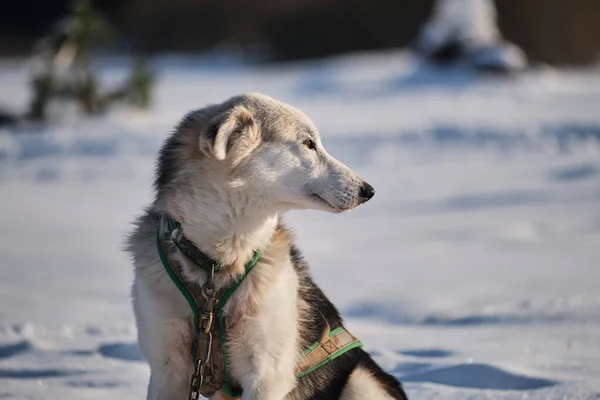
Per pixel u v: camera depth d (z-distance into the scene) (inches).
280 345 191.6
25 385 240.2
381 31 2534.5
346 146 873.5
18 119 1080.2
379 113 1130.0
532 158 796.0
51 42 1115.3
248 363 190.9
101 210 627.5
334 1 2632.9
